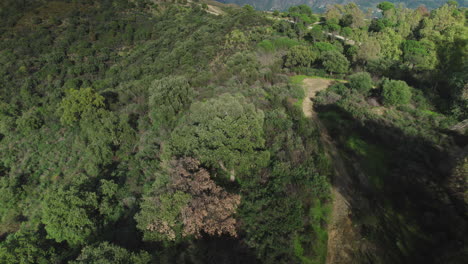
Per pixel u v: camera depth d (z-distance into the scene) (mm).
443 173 18141
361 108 28125
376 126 25266
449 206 15508
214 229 15820
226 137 20141
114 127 32156
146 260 14898
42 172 34219
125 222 21219
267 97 33375
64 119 34938
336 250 15617
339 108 29391
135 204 22484
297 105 32344
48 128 41438
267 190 19234
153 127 33500
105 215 21500
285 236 16172
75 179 24672
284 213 17156
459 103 26578
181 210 16516
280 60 47281
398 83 28516
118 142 32219
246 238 16344
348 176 20547
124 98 41625
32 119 41250
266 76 40000
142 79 50156
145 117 36031
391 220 16484
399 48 42875
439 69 34656
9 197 30688
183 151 21578
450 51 35094
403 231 15625
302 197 18516
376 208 17516
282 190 19031
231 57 47406
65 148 36219
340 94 33438
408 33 53125
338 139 24750
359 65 43188
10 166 36625
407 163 19891
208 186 17516
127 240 18250
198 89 40094
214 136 20281
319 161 21203
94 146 31109
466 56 32406
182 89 35469
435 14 55156
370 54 41312
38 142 39125
